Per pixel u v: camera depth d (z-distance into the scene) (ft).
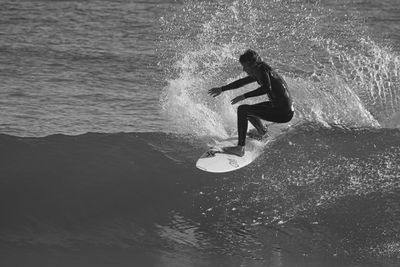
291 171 116.47
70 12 273.33
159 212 107.55
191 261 96.12
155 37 233.96
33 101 172.76
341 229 103.71
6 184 109.60
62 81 191.42
